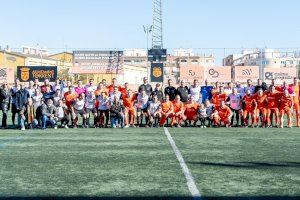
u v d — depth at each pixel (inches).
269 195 228.5
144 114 666.8
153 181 263.3
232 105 668.1
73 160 340.8
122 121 636.1
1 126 669.3
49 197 225.3
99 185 252.7
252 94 691.4
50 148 410.9
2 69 1146.0
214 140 474.3
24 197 225.6
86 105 644.7
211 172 291.0
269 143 449.1
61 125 658.2
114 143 448.8
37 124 626.8
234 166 313.6
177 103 648.4
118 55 1220.5
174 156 360.5
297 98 658.8
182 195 228.7
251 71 1123.9
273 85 655.1
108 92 677.9
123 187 247.4
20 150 397.7
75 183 257.8
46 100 644.7
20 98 612.1
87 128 629.9
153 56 1179.9
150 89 677.9
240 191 237.6
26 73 1101.7
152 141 465.4
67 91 659.4
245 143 448.8
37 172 291.7
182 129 609.6
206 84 724.7
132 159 345.4
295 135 529.7
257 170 298.5
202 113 641.0
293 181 262.8
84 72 1225.4
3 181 263.9
